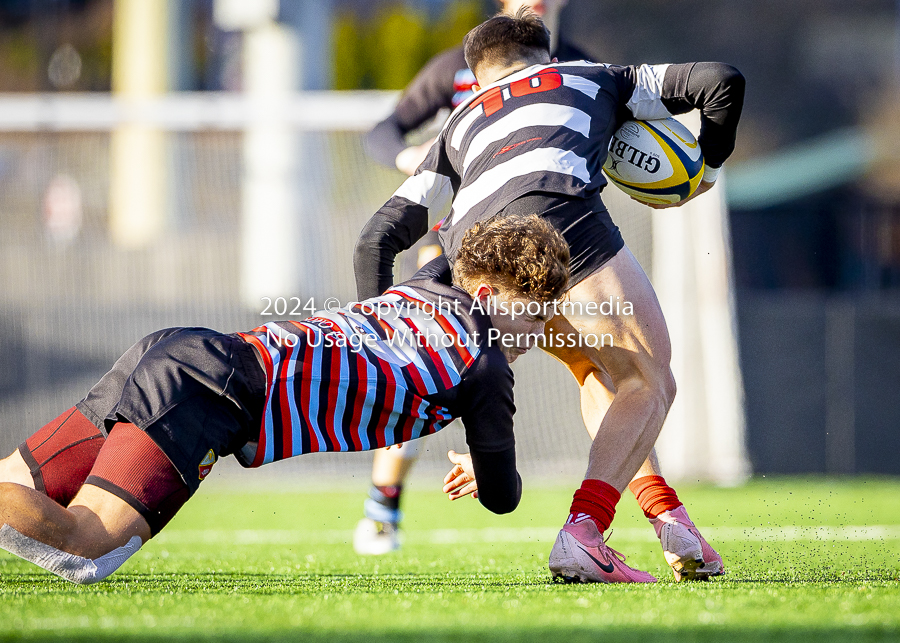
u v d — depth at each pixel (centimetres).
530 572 979
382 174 2848
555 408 2706
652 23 6962
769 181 6072
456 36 6244
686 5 6975
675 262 2578
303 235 2827
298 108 2675
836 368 2858
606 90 917
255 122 2680
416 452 1277
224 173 3047
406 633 551
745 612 619
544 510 1986
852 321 2862
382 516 1277
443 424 786
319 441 755
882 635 546
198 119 2698
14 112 2700
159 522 739
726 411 2553
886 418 2848
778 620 589
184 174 3050
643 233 2608
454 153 913
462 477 878
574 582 817
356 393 751
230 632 556
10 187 3117
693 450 2558
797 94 6950
